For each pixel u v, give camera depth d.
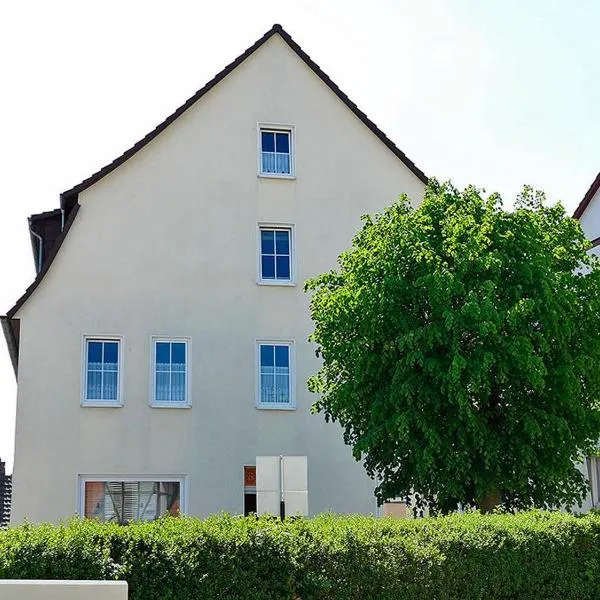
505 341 18.59
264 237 27.53
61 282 25.91
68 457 25.05
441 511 19.31
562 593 14.27
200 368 26.17
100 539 11.32
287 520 13.22
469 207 19.98
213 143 27.52
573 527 14.55
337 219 27.88
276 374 26.69
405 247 19.42
